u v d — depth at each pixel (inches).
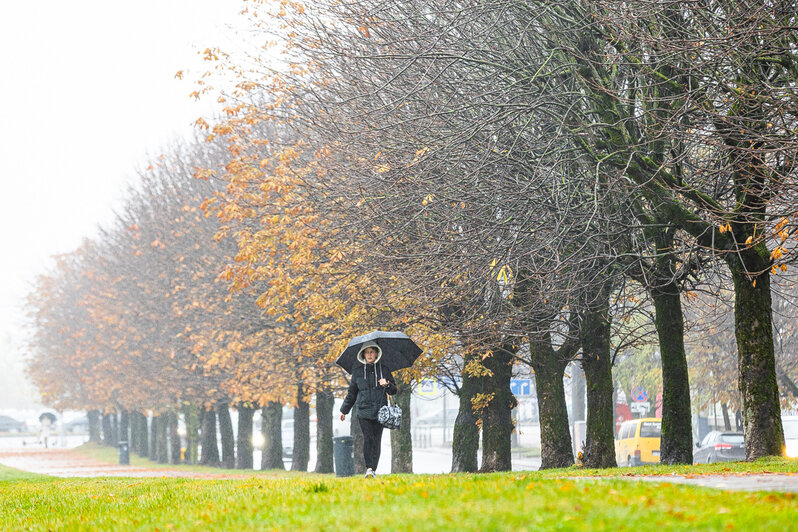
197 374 2610.7
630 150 1007.6
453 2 1133.7
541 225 1080.2
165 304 2696.9
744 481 655.8
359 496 581.3
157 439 3516.2
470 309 1259.8
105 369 3533.5
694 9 927.7
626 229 1137.4
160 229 2682.1
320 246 1343.5
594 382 1259.8
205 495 761.6
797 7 881.5
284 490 702.5
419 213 1110.4
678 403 1147.9
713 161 1072.8
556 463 1314.0
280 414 2524.6
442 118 1129.4
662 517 410.3
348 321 1354.6
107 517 657.0
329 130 1305.4
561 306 1180.5
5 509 858.1
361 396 801.6
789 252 982.4
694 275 1186.6
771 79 980.6
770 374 1027.9
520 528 401.4
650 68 958.4
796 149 855.1
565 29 1018.1
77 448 5007.4
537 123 1135.6
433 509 480.1
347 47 1272.1
